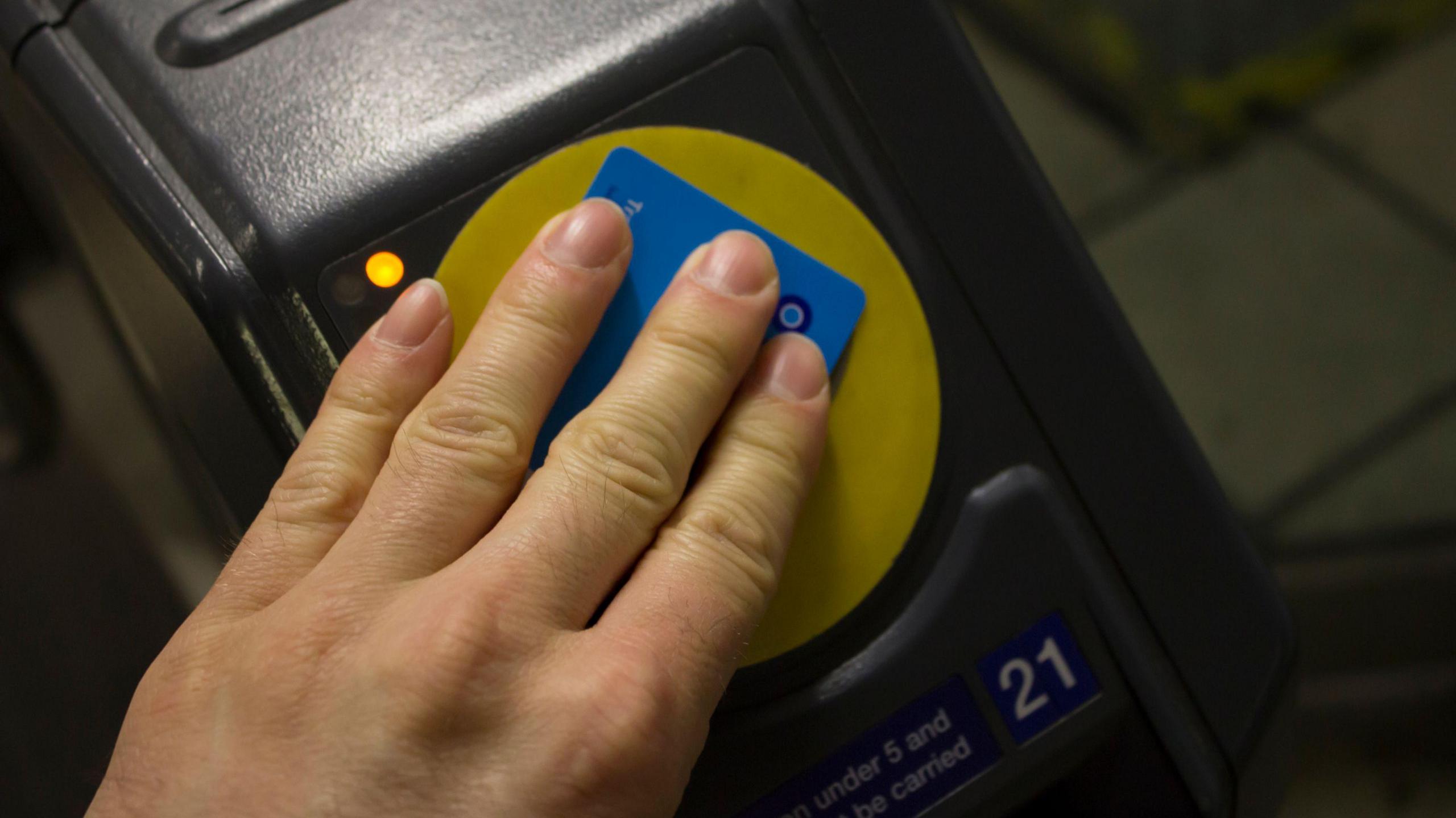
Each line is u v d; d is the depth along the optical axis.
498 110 0.61
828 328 0.62
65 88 0.61
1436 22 2.21
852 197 0.63
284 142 0.60
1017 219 0.66
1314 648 1.62
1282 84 2.17
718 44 0.63
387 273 0.59
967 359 0.64
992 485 0.64
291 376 0.58
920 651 0.62
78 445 1.40
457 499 0.53
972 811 0.61
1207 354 1.93
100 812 0.49
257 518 0.56
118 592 1.35
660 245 0.60
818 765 0.60
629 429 0.53
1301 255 2.00
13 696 1.37
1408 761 1.56
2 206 1.21
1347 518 1.74
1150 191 2.12
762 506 0.55
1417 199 2.03
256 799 0.47
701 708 0.51
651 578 0.52
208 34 0.62
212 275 0.57
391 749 0.47
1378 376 1.87
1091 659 0.63
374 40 0.62
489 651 0.48
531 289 0.56
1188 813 0.65
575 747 0.47
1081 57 2.24
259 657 0.50
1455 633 1.59
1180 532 0.67
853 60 0.65
